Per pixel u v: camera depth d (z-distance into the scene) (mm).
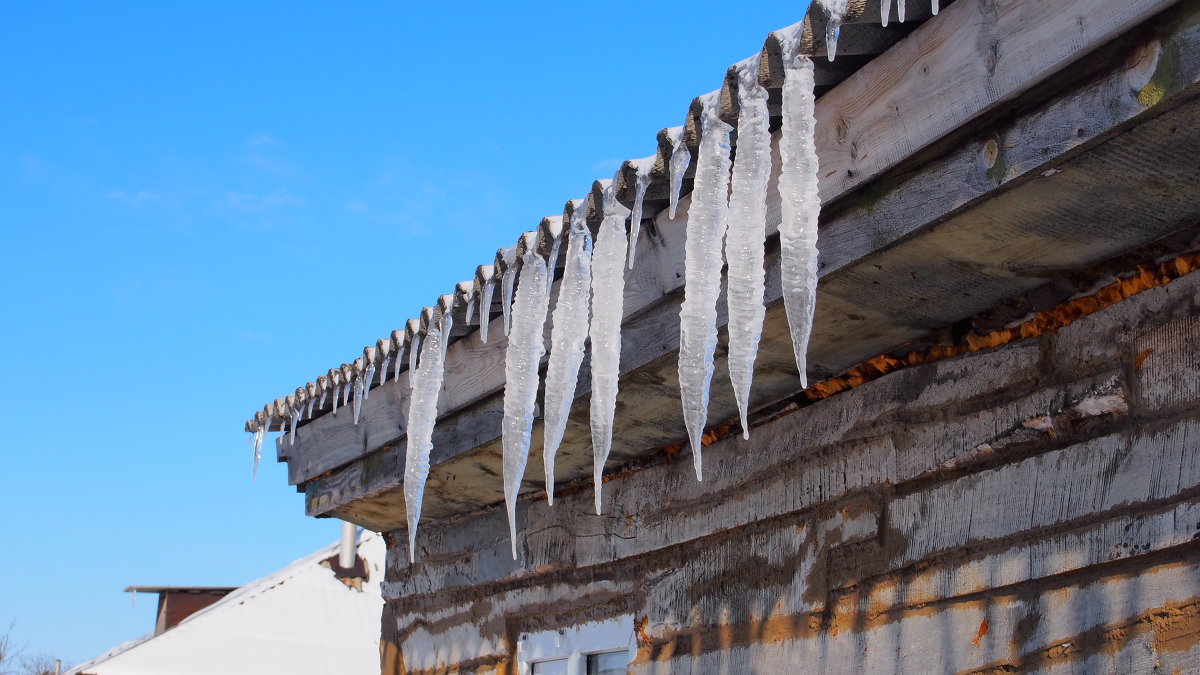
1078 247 3215
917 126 3035
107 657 18344
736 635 4441
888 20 2959
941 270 3373
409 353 5043
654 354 3975
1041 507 3416
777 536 4371
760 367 4113
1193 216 3025
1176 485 3055
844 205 3340
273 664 17484
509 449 4164
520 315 4199
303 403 5953
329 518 6281
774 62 3232
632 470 5176
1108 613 3164
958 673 3545
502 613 5812
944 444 3756
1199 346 3080
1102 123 2641
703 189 3430
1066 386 3408
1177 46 2498
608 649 5148
